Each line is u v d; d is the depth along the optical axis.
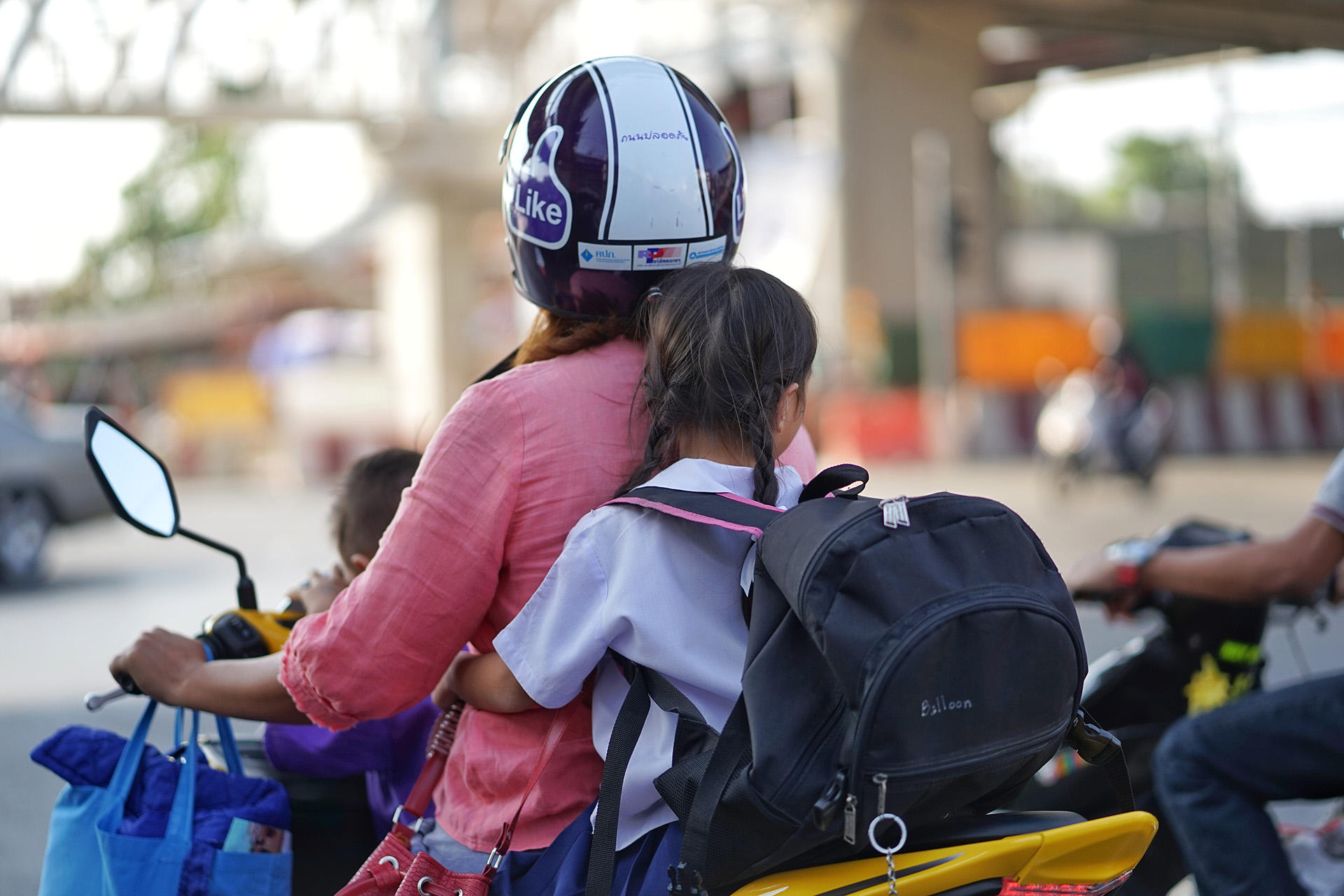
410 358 22.09
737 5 20.28
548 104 1.75
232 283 35.88
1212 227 26.38
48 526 10.23
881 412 17.27
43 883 1.68
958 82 19.95
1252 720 2.07
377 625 1.53
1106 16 20.00
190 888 1.64
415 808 1.70
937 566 1.29
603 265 1.72
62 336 37.50
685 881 1.34
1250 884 2.05
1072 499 12.90
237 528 13.22
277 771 1.99
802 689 1.30
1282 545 2.14
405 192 21.80
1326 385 18.41
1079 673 1.35
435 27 19.89
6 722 5.33
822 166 17.91
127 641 7.27
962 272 19.98
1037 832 1.40
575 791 1.56
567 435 1.58
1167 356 18.70
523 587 1.57
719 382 1.52
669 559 1.46
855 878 1.35
